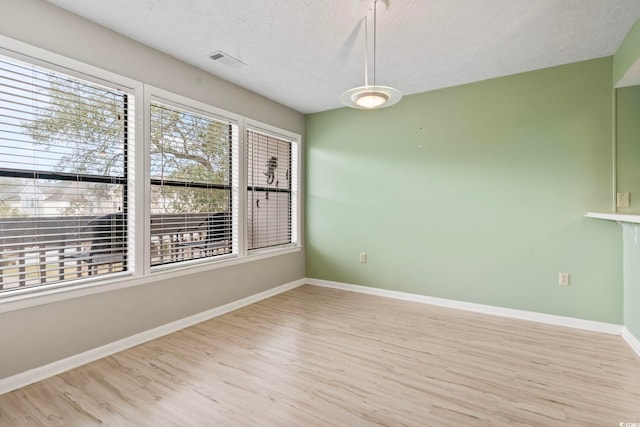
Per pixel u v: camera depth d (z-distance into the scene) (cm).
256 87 347
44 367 203
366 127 398
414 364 221
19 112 196
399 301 368
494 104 320
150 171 263
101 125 235
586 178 283
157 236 272
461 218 339
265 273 384
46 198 208
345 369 214
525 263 309
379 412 169
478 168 329
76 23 216
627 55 238
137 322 254
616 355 233
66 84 216
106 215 238
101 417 166
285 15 216
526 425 159
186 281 292
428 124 356
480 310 330
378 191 391
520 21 221
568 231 290
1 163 190
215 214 325
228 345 252
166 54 272
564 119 290
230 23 227
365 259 403
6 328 188
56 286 209
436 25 226
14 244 194
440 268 352
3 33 185
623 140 269
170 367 217
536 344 252
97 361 225
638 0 196
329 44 255
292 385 195
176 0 201
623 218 204
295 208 439
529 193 306
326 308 343
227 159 337
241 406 175
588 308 284
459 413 169
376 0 198
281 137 405
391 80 326
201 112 302
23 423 162
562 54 270
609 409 171
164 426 159
